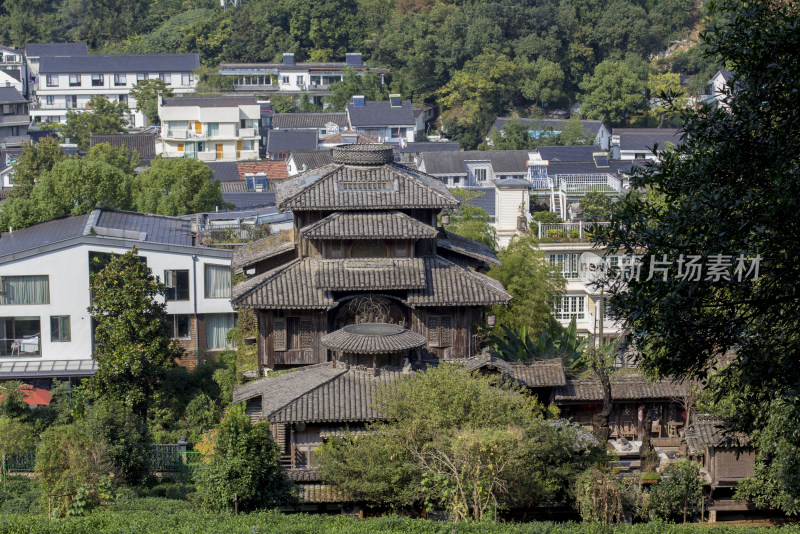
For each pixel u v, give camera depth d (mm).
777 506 120812
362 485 116000
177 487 132875
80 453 117500
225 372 168250
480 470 111062
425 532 103188
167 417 157750
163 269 183750
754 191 73938
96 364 179875
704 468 130875
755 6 76750
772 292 74062
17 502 121250
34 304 180125
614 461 134000
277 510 111312
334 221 148375
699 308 76625
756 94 75125
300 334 151250
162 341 160125
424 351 152625
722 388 83438
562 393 147250
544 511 122812
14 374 175000
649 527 107000
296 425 131000
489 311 174625
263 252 159875
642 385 147125
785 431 101500
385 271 148625
